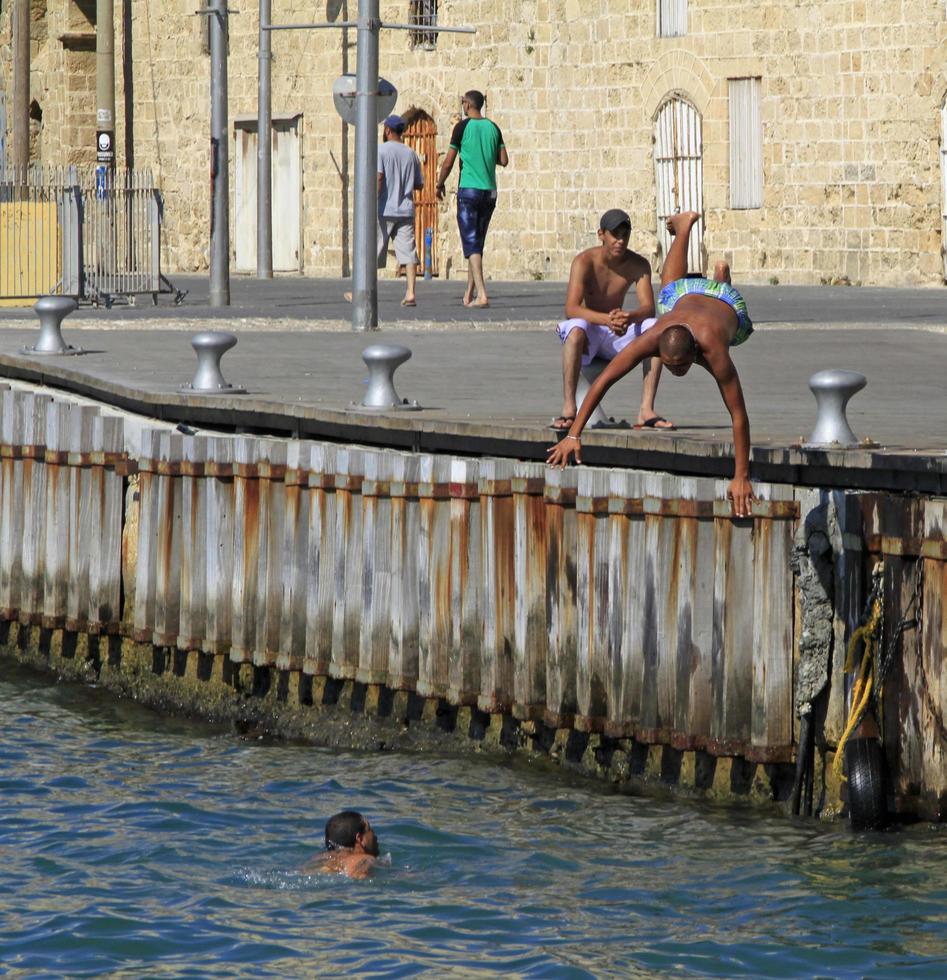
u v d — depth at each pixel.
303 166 85.50
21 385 36.47
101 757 26.23
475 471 25.30
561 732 24.67
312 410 28.72
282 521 28.08
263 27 44.34
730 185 71.56
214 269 52.59
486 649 25.17
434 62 80.00
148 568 29.94
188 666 29.62
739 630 22.44
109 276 52.97
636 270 26.00
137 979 17.61
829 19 67.94
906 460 21.72
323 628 27.34
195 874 20.52
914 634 21.39
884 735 21.66
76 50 97.94
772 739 22.33
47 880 20.33
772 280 70.44
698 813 22.64
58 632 32.56
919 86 65.94
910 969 17.70
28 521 33.16
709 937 18.50
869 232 67.62
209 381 31.42
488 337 41.84
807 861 20.67
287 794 23.89
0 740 27.41
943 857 20.64
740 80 70.69
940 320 46.75
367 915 19.22
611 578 23.53
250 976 17.59
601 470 23.92
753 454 23.22
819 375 23.61
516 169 78.00
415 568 26.03
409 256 50.94
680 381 34.06
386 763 25.44
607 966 17.77
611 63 74.38
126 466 30.84
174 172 92.00
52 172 57.19
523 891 19.89
